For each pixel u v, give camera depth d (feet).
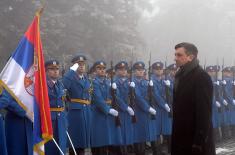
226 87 38.17
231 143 36.06
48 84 20.98
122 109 26.40
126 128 26.81
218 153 30.63
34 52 18.43
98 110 25.20
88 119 23.84
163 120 29.94
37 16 18.86
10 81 18.07
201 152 13.94
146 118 28.04
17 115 18.40
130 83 27.68
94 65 26.35
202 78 14.44
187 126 14.61
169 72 33.06
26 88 18.33
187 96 14.65
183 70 15.11
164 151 31.12
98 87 25.07
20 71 18.33
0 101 17.47
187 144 14.61
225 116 37.45
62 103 21.36
